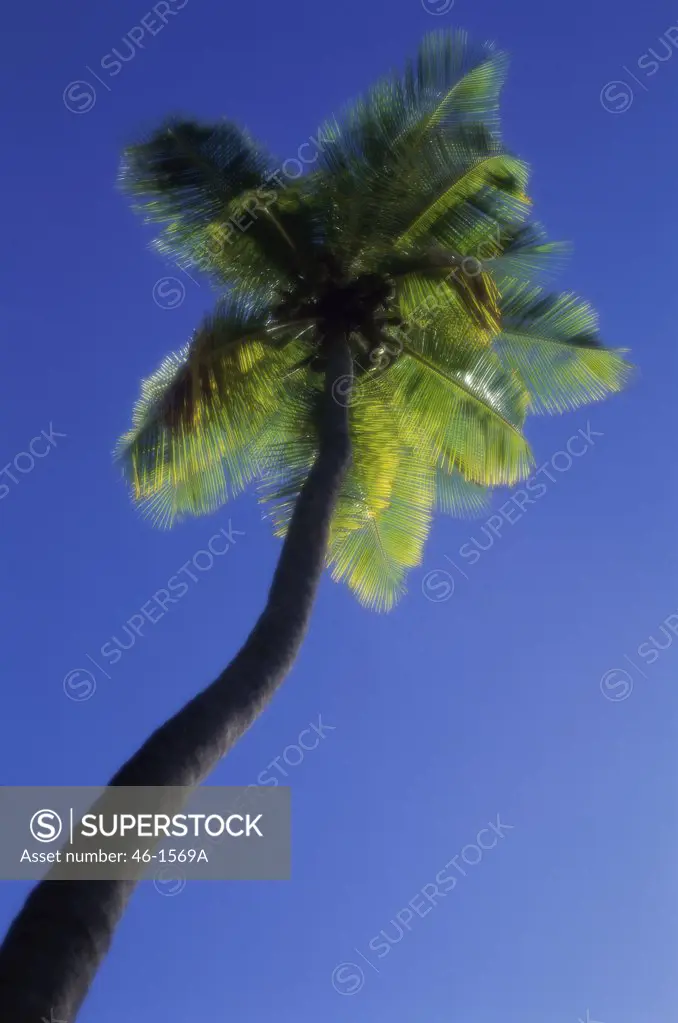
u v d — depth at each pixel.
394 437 14.80
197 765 7.55
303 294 14.03
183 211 14.04
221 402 13.19
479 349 14.31
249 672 8.81
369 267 14.13
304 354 14.12
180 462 13.20
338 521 14.48
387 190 13.71
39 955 5.73
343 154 13.91
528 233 14.25
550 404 15.17
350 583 15.70
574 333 14.65
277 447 14.21
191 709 8.03
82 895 6.18
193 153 13.95
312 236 14.05
